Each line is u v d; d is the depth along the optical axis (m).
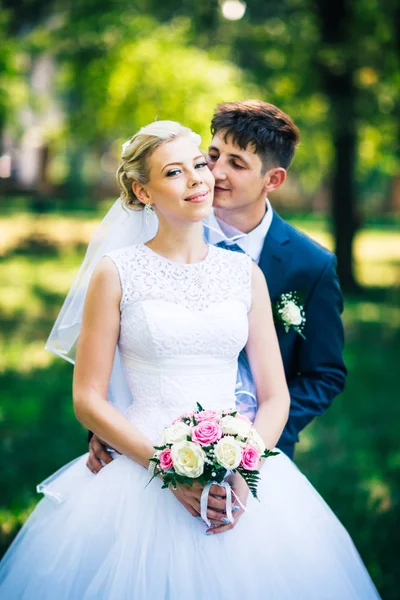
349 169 13.35
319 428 6.46
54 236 19.73
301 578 2.47
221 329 2.52
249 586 2.38
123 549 2.40
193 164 2.51
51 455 5.55
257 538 2.47
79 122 16.02
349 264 13.62
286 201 30.88
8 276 14.34
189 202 2.49
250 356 2.69
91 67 14.22
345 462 5.62
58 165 30.91
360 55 11.96
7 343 9.34
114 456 2.66
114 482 2.53
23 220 22.39
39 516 2.72
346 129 12.27
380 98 12.50
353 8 12.19
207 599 2.33
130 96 13.95
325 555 2.57
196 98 13.79
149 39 14.11
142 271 2.54
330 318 3.08
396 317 11.67
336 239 13.61
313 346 3.07
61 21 14.84
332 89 12.34
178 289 2.54
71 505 2.61
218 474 2.30
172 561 2.38
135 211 2.69
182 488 2.37
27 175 29.27
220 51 13.94
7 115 16.72
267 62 12.98
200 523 2.45
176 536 2.41
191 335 2.50
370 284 14.70
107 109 14.37
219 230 3.04
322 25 12.23
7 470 5.23
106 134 16.03
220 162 2.91
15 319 10.75
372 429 6.43
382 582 3.83
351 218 13.53
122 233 2.79
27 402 6.96
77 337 2.78
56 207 26.33
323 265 3.07
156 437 2.49
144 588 2.34
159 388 2.52
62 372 8.05
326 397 3.07
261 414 2.60
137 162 2.52
